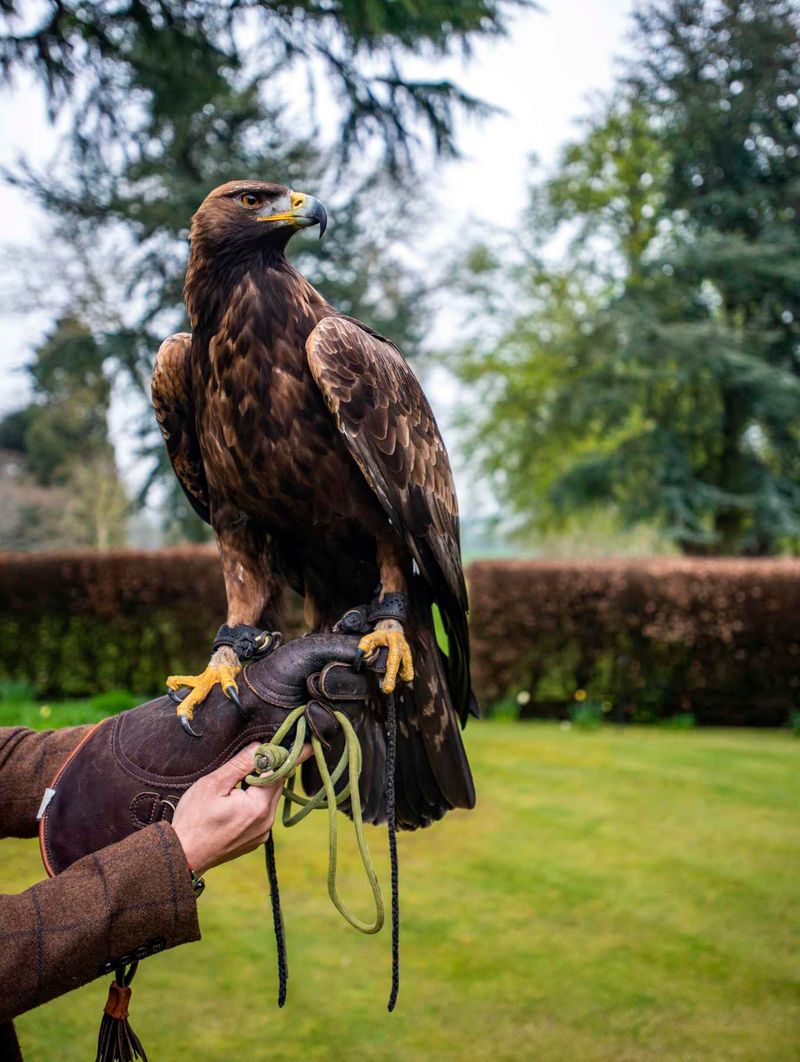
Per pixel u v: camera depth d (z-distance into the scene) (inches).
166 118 252.8
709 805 220.4
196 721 59.1
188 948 145.6
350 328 80.6
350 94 239.0
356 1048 119.6
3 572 345.1
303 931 151.5
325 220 79.1
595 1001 131.5
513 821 206.5
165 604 342.6
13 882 125.7
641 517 832.9
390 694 70.2
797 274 808.3
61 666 347.6
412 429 84.3
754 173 896.3
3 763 62.4
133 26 234.1
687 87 857.5
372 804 79.5
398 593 77.3
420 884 170.7
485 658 339.9
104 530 800.3
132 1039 56.9
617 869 178.2
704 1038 122.6
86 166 465.4
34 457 946.7
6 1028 59.3
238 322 78.1
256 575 84.7
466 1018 127.1
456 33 225.1
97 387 621.0
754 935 151.0
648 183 922.1
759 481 850.8
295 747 58.0
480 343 951.0
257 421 78.3
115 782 57.0
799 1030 124.6
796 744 296.2
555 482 874.8
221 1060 116.4
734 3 849.5
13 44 216.7
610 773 251.1
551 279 938.1
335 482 80.0
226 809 53.7
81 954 47.8
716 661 330.3
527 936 150.4
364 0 207.2
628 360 820.6
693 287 868.6
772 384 810.8
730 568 329.4
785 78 842.2
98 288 585.9
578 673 337.4
